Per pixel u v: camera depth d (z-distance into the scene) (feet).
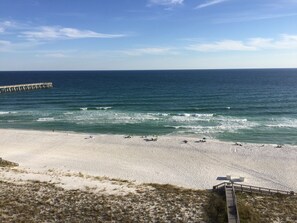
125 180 110.73
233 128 191.62
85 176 113.60
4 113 247.29
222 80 620.08
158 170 124.06
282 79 639.35
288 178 116.88
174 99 322.75
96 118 225.15
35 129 195.93
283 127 193.57
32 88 441.27
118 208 84.94
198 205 87.86
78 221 77.56
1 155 142.61
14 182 102.78
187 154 143.13
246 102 297.12
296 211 86.28
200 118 221.46
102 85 512.63
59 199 89.76
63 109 264.52
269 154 141.28
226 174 120.26
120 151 148.46
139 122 210.59
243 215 81.10
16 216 78.74
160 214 81.92
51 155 143.02
